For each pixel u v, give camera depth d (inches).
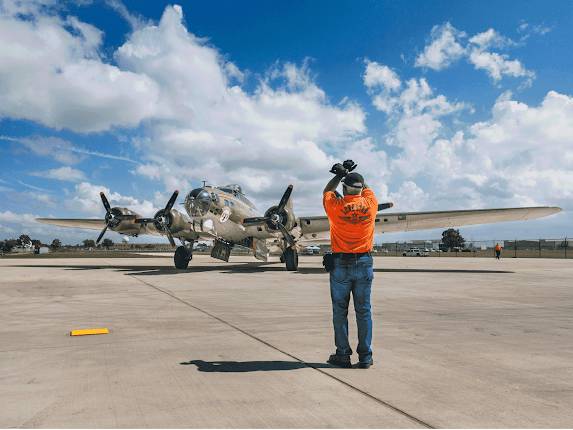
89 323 242.2
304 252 2829.7
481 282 538.3
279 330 220.8
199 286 472.1
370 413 107.3
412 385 130.5
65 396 120.3
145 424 100.4
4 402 115.3
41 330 221.8
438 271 775.7
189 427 98.7
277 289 440.1
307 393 123.0
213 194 681.0
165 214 731.4
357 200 154.9
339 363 152.7
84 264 1078.4
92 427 98.6
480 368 149.6
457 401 116.2
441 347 183.0
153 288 449.1
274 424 100.4
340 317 154.7
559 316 269.3
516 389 126.6
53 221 935.7
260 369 148.6
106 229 745.0
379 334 211.8
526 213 691.4
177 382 133.5
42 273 699.4
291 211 721.0
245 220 711.7
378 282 538.6
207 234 772.6
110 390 125.6
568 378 138.0
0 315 272.4
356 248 153.3
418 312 286.4
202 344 188.5
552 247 2866.6
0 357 165.6
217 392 123.9
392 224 775.7
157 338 201.3
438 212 695.1
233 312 282.8
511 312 286.0
